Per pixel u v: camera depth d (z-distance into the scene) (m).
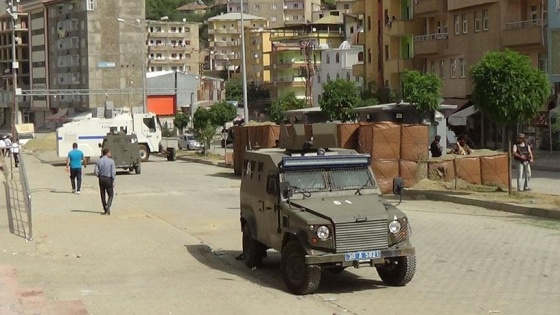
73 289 14.91
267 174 15.56
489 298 13.41
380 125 31.02
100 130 59.84
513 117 27.81
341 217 13.66
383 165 30.98
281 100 74.75
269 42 142.12
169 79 121.38
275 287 14.98
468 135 62.88
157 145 62.56
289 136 16.25
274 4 181.00
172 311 12.97
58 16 133.38
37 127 143.25
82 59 126.75
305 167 15.03
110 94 112.69
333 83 59.03
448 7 65.62
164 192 35.72
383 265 14.24
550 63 55.12
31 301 13.55
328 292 14.30
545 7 55.56
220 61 171.75
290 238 14.34
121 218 25.98
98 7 124.88
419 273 15.73
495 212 25.11
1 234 21.77
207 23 189.75
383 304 13.20
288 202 14.63
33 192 35.91
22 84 150.75
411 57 75.06
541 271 15.55
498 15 59.81
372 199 14.72
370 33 83.19
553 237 19.59
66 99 131.75
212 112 66.62
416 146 31.52
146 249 19.78
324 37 128.12
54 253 19.17
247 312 12.82
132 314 12.80
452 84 66.69
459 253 17.75
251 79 144.62
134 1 126.69
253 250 16.86
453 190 30.23
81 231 22.84
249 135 42.31
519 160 29.73
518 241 19.14
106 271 16.91
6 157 58.81
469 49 63.62
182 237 21.70
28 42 148.25
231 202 30.97
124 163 47.47
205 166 55.50
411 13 76.12
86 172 50.31
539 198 27.20
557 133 54.97
